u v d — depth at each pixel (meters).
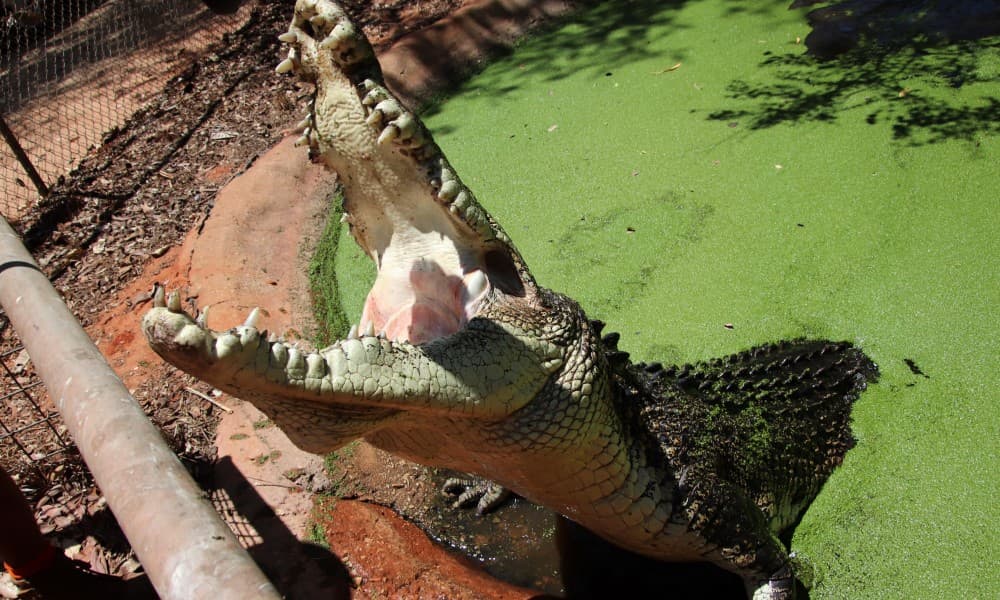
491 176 3.85
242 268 3.37
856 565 2.48
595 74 4.36
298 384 1.83
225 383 1.73
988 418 2.64
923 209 3.24
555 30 4.89
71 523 2.65
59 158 4.35
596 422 2.20
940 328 2.87
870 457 2.66
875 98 3.76
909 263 3.07
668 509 2.30
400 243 2.19
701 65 4.24
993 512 2.46
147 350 3.12
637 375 2.42
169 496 1.60
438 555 2.59
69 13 6.18
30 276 2.23
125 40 5.69
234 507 2.64
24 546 2.40
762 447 2.54
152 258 3.53
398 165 2.07
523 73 4.50
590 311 3.17
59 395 1.97
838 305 3.01
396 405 1.95
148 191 3.92
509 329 2.11
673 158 3.71
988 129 3.48
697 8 4.74
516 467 2.21
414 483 2.77
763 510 2.50
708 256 3.27
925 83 3.78
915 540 2.47
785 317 3.01
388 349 1.96
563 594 2.51
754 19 4.52
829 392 2.74
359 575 2.49
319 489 2.68
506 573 2.57
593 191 3.65
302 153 3.92
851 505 2.59
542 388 2.15
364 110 2.02
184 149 4.16
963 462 2.57
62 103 5.02
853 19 4.30
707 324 3.04
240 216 3.59
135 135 4.36
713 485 2.36
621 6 4.98
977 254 3.04
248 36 5.27
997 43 3.91
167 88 4.82
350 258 3.51
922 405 2.71
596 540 2.61
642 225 3.44
